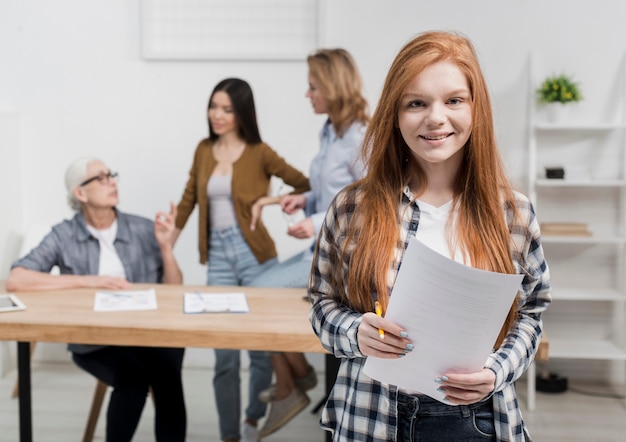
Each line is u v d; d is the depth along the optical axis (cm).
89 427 341
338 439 156
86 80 444
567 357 420
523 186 430
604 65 420
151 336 255
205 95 439
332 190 336
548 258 434
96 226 328
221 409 335
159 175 447
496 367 141
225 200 368
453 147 144
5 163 434
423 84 141
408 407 149
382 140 150
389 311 137
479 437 148
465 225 149
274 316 270
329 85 331
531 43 421
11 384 430
